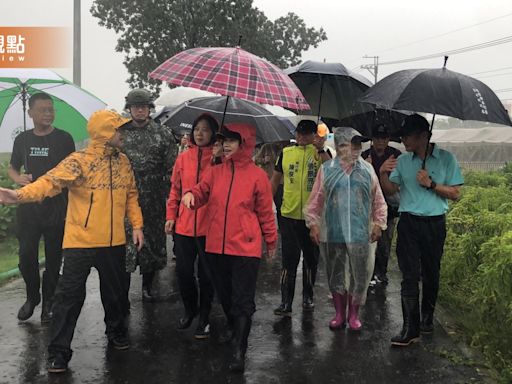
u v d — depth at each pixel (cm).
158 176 535
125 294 430
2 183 906
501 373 400
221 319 520
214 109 567
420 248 464
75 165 387
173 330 485
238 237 411
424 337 478
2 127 511
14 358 414
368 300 588
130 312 532
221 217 415
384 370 410
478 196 745
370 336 480
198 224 451
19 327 479
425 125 454
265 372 402
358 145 470
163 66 411
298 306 564
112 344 439
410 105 402
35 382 376
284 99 381
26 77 453
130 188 421
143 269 540
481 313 473
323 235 484
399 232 465
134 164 519
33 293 491
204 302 464
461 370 412
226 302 446
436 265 469
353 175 471
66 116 527
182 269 464
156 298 579
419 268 461
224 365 412
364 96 450
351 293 478
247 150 419
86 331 477
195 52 417
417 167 460
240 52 406
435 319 527
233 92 367
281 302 561
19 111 510
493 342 438
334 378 395
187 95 781
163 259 555
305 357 431
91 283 626
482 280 474
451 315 540
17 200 362
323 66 563
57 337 388
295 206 521
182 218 461
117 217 404
